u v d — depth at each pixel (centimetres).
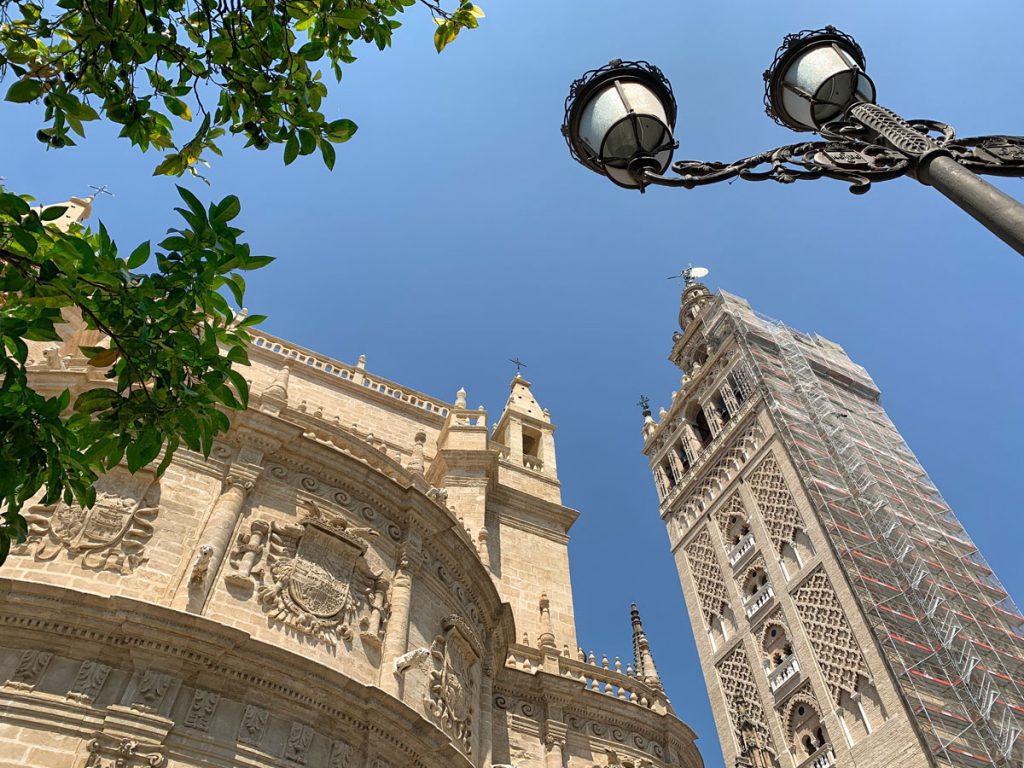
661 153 867
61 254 784
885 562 4700
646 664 3158
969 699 3941
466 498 3291
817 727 4369
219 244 823
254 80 945
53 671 1683
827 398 5984
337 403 3722
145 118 935
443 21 1044
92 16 876
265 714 1808
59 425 783
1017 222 635
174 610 1767
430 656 2236
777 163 821
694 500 6347
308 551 2159
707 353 7481
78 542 1884
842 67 893
